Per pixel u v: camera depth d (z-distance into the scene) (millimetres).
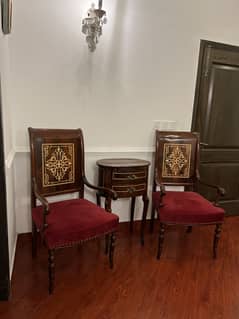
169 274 1979
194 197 2338
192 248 2375
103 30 2248
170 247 2369
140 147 2637
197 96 2727
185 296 1754
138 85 2480
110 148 2523
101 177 2262
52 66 2170
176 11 2443
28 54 2084
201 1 2500
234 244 2480
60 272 1930
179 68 2590
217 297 1762
